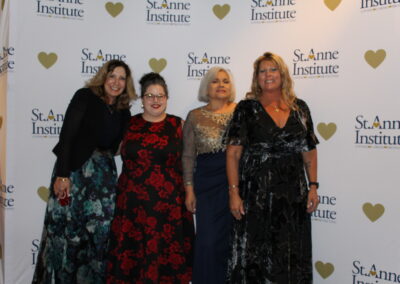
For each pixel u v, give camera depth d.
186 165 2.28
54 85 2.60
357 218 2.37
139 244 2.15
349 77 2.37
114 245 2.17
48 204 2.22
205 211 2.23
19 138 2.54
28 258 2.60
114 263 2.16
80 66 2.65
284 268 1.98
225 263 2.25
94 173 2.20
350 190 2.39
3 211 2.56
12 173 2.53
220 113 2.28
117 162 2.76
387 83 2.23
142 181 2.16
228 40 2.69
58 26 2.59
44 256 2.21
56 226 2.17
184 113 2.75
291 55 2.56
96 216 2.18
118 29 2.69
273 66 2.04
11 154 2.52
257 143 2.02
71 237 2.14
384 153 2.26
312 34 2.49
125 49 2.71
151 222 2.15
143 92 2.23
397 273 2.22
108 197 2.22
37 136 2.58
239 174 2.12
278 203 1.99
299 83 2.55
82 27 2.64
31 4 2.53
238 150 2.11
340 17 2.39
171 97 2.74
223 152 2.22
